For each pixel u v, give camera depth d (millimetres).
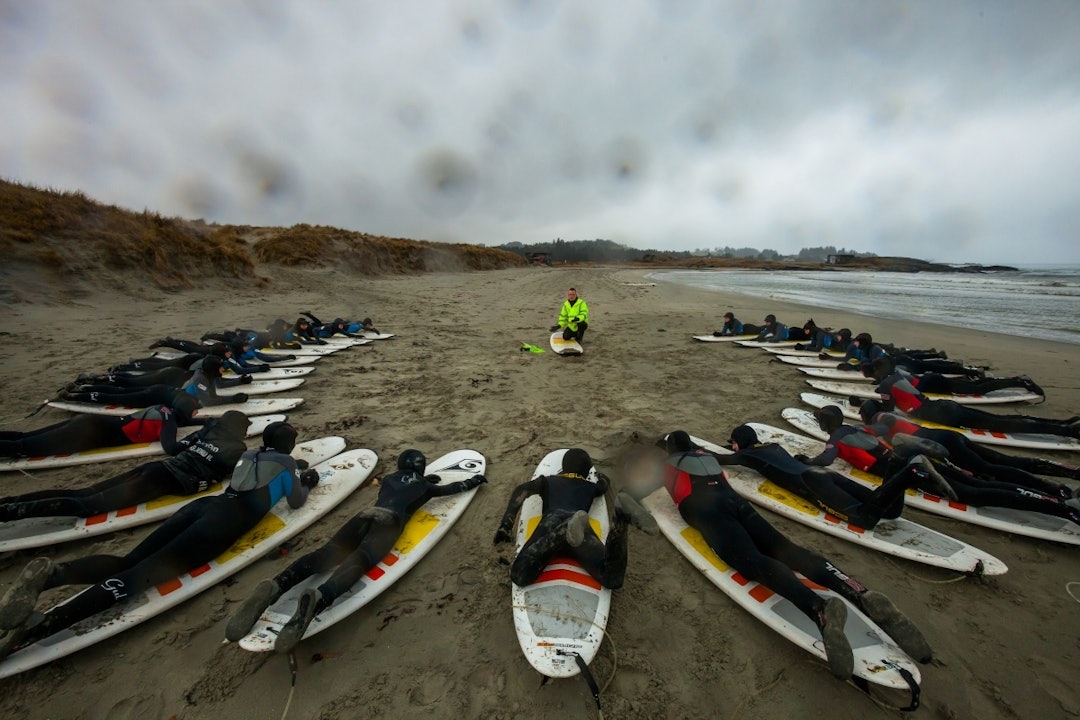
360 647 2846
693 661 2795
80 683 2570
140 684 2576
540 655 2623
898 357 8641
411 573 3463
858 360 8859
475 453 5211
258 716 2428
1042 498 3877
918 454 3721
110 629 2795
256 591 2568
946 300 23656
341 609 2973
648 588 3359
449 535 3902
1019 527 4000
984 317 16938
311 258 22453
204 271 15547
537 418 6398
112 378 6164
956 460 4523
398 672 2688
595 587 3129
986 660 2834
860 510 3812
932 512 4250
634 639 2932
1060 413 6836
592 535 3262
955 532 4047
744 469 4805
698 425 6266
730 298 23875
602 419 6422
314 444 5332
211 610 3064
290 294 16688
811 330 10852
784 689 2629
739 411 6820
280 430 3715
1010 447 5562
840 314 17625
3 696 2486
